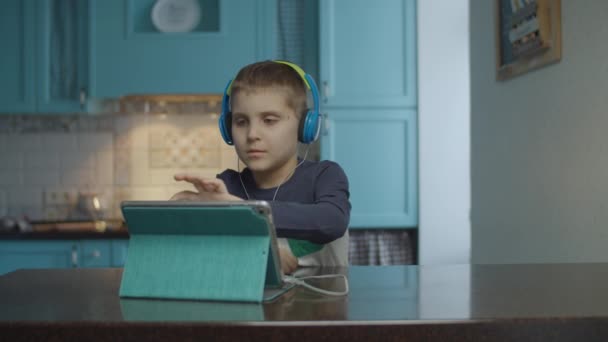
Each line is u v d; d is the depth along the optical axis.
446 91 3.10
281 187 1.23
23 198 3.34
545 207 1.85
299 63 3.21
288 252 1.01
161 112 3.38
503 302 0.72
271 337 0.61
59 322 0.62
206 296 0.75
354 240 3.12
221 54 3.06
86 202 3.30
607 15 1.49
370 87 3.10
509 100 2.11
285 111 1.07
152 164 3.38
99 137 3.37
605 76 1.51
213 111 3.39
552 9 1.74
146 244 0.80
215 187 0.88
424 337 0.61
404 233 3.14
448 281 0.90
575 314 0.64
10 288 0.85
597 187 1.55
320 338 0.61
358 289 0.83
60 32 3.10
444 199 3.10
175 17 3.16
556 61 1.76
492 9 2.25
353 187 3.09
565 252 1.73
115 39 3.05
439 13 3.11
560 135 1.75
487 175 2.32
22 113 3.12
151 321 0.62
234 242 0.77
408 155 3.09
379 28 3.11
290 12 3.21
